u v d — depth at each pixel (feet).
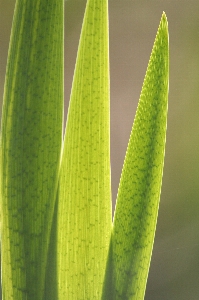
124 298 0.98
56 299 0.99
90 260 0.99
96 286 0.99
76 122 0.97
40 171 0.97
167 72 0.94
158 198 0.95
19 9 0.95
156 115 0.94
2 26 2.29
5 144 0.96
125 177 0.97
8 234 0.97
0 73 2.32
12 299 0.98
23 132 0.96
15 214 0.97
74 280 0.99
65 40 2.31
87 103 0.97
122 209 0.97
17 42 0.95
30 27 0.96
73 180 0.98
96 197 0.98
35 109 0.96
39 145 0.97
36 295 0.98
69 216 0.98
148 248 0.96
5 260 0.98
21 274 0.98
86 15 0.96
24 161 0.97
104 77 0.97
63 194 0.98
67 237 0.99
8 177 0.96
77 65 0.97
